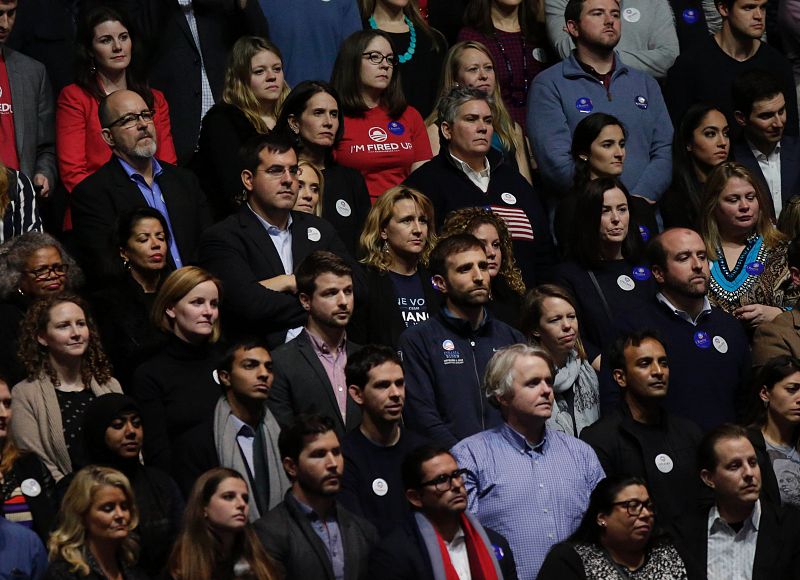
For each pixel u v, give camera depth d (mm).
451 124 32438
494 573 23500
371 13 36688
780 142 35500
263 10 35844
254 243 28719
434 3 38188
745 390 29156
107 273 28656
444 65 35344
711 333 29297
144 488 24484
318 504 23797
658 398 26625
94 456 24531
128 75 32938
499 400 25641
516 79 36875
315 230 29453
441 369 26984
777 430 27562
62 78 34500
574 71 35188
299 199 30625
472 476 25312
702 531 25547
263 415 25625
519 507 25172
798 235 30953
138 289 28562
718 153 34156
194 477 25234
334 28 36000
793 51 39188
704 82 37125
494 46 36875
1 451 24562
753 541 25453
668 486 26281
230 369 25328
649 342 26656
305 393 26453
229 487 22875
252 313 27891
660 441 26578
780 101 34938
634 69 35812
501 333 27656
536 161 34969
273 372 26469
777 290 31516
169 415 26328
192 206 31047
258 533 23500
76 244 30109
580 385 28156
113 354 28047
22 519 24484
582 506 25484
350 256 29484
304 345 26797
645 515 23781
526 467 25406
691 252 29094
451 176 32406
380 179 33562
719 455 25281
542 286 28125
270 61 32625
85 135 32625
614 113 35125
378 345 25672
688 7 38938
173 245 30547
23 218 30078
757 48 37531
